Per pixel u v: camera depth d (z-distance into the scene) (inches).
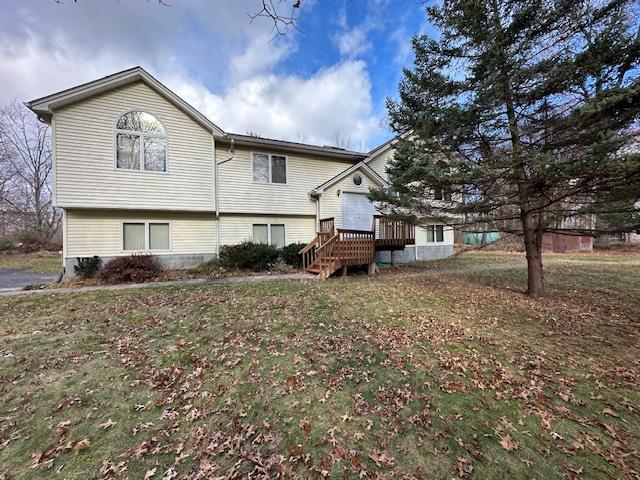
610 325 204.4
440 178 254.4
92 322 208.8
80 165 369.1
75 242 379.6
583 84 225.8
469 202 290.0
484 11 235.0
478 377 138.9
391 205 339.9
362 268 461.7
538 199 261.6
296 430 105.5
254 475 86.9
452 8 249.8
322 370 144.6
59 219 1127.0
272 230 516.4
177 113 425.1
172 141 422.0
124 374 141.6
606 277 359.9
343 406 118.3
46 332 190.7
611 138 175.2
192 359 155.5
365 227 560.7
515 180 242.8
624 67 204.1
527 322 212.5
